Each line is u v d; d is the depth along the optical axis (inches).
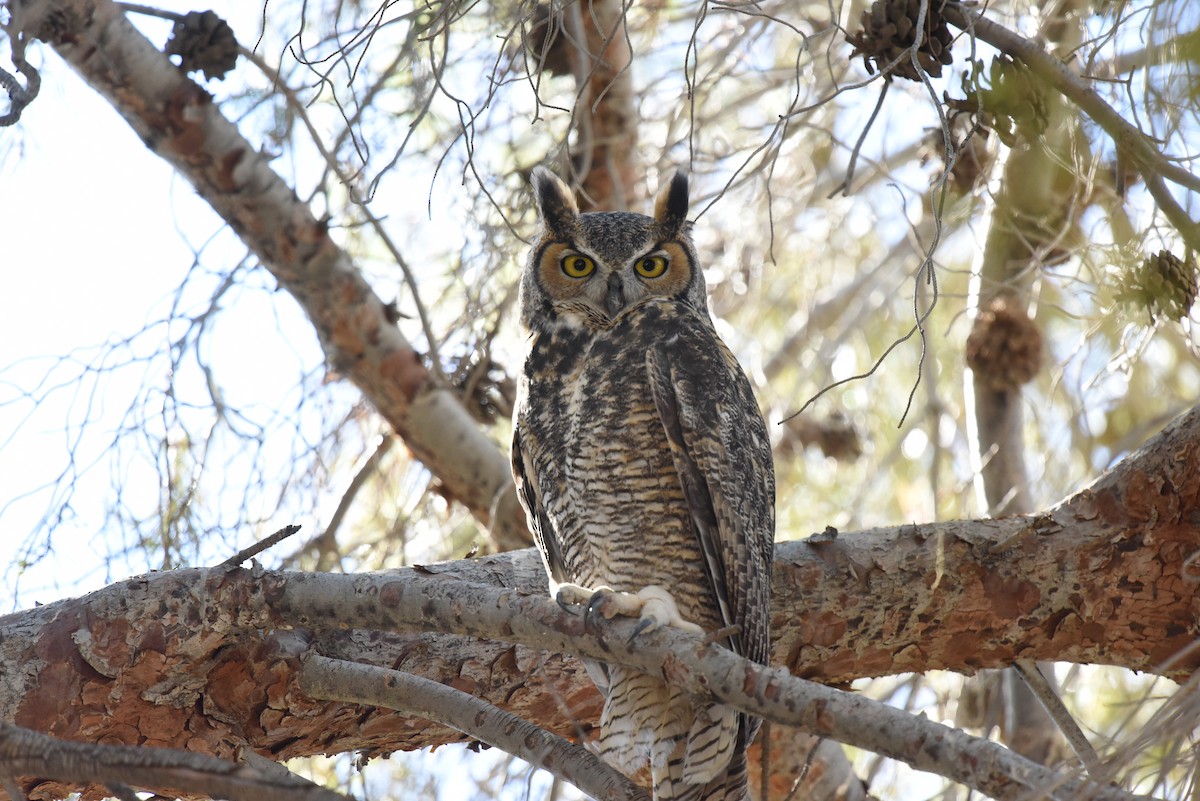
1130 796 186.5
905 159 496.7
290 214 406.0
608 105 443.5
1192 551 304.8
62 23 364.5
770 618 312.3
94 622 273.0
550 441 339.3
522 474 352.2
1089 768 193.2
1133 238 316.2
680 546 325.1
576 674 309.3
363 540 446.0
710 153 396.2
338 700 281.9
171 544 356.5
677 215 378.6
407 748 312.0
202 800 303.0
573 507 331.6
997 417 428.8
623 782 247.8
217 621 271.0
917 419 506.0
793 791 283.7
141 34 376.2
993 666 322.7
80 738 275.7
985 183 349.4
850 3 415.5
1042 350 434.6
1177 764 205.5
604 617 250.7
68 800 298.7
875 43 291.7
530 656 305.6
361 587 261.7
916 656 321.1
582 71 382.6
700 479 319.0
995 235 404.5
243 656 281.7
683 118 422.6
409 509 462.0
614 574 327.6
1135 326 328.2
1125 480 309.4
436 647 300.8
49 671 271.1
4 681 268.8
